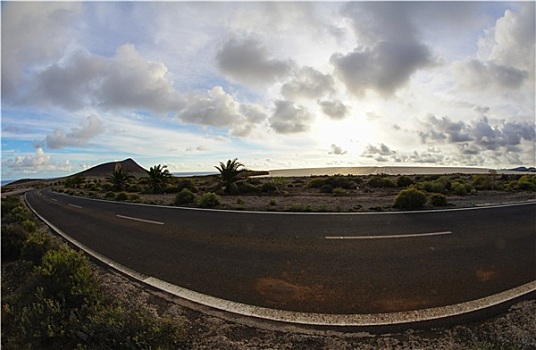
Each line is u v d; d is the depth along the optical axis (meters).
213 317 3.72
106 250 7.29
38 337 3.15
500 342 3.04
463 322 3.43
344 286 4.47
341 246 6.61
